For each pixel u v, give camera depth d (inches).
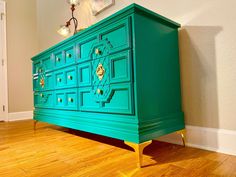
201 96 50.7
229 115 45.8
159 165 39.8
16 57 129.9
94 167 40.1
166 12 57.8
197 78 51.4
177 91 52.6
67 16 107.0
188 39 53.1
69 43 61.8
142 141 40.0
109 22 46.4
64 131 80.0
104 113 49.2
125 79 42.6
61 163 43.1
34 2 140.1
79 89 57.8
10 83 126.2
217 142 47.2
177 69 53.1
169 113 49.2
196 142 51.1
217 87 47.6
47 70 76.0
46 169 40.1
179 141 54.6
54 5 118.6
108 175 36.0
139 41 42.4
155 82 45.8
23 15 134.5
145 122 41.4
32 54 136.9
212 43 48.5
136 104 40.9
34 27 139.1
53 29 120.4
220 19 47.0
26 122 112.0
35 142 62.8
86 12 92.0
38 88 84.2
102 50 49.1
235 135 44.3
